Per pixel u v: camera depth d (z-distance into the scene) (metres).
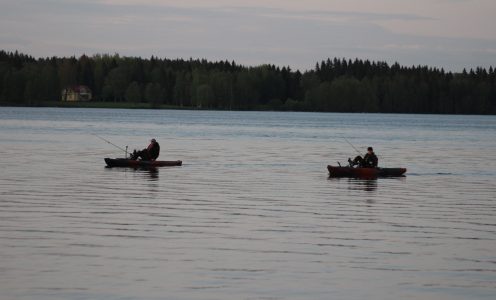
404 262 37.62
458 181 72.50
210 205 53.66
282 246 40.56
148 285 33.22
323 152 110.62
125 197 56.84
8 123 195.62
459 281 34.56
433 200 58.44
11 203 52.78
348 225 46.78
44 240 40.78
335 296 32.28
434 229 46.00
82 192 59.09
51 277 34.00
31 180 66.19
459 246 41.31
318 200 57.31
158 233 43.25
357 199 58.31
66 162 85.00
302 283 33.94
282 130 191.25
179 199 56.34
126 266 36.03
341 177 74.31
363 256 38.69
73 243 40.25
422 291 33.06
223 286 33.31
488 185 69.25
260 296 32.06
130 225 45.38
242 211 51.25
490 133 194.50
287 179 71.44
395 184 69.06
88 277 34.09
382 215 50.78
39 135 142.12
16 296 31.41
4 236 41.53
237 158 96.06
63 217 47.56
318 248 40.25
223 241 41.50
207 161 90.50
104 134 152.75
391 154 110.88
